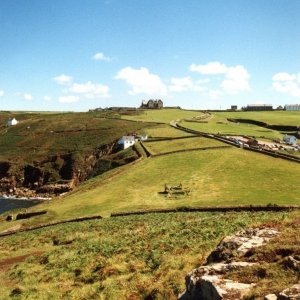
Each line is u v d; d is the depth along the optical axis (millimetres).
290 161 101938
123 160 132125
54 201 94000
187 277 18781
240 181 86688
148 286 23578
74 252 39250
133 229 51719
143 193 85188
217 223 44312
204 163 105062
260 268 17125
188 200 76188
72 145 189000
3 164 178750
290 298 13766
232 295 15562
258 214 54469
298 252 18016
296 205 62000
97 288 26266
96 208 78062
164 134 164250
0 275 36719
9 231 71062
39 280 31969
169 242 35312
